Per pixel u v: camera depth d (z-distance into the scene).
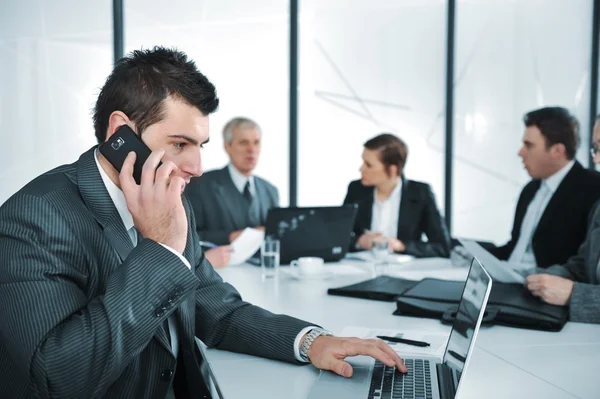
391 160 3.50
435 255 3.12
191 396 1.38
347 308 1.87
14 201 1.16
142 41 4.35
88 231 1.19
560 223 2.91
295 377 1.25
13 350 1.08
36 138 4.15
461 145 5.01
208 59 4.48
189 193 3.62
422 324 1.67
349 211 2.85
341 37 4.75
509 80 5.03
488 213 5.06
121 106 1.21
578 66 5.09
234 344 1.42
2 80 4.07
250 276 2.47
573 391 1.17
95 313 1.07
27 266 1.10
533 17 5.02
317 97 4.73
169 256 1.13
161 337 1.25
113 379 1.08
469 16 4.95
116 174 1.26
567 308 1.76
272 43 4.60
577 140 2.98
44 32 4.14
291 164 4.67
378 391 1.13
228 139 3.73
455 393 1.05
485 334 1.60
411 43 4.88
